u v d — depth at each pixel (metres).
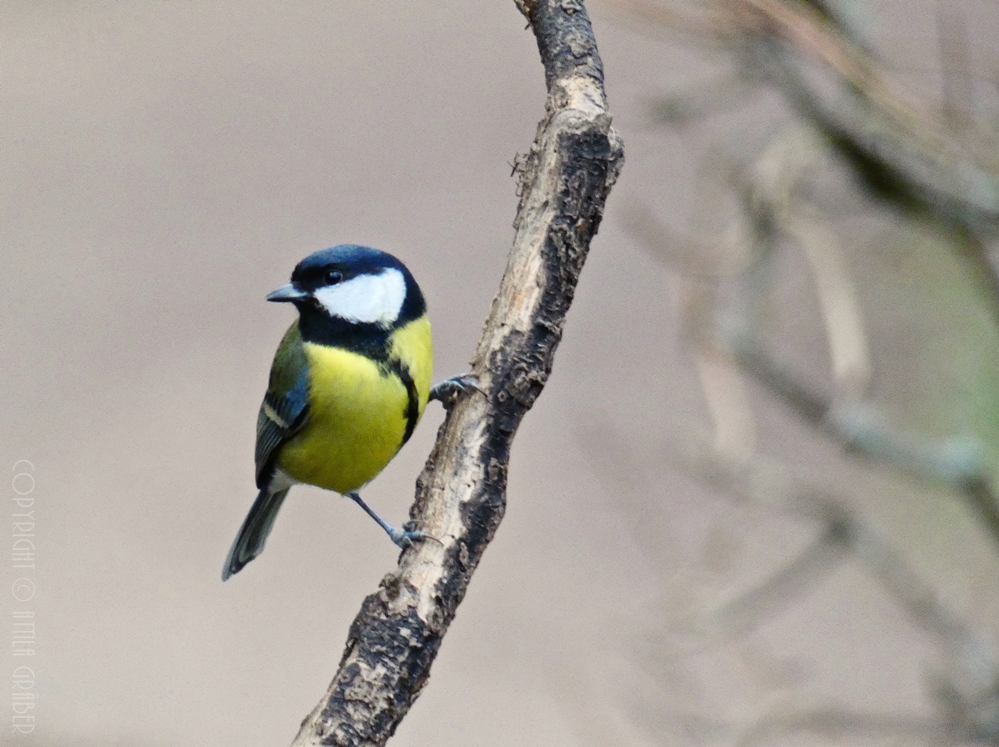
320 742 5.80
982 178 6.96
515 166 6.55
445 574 6.13
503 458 6.31
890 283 8.84
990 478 7.93
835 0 6.77
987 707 7.78
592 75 6.44
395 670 5.93
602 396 15.38
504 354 6.32
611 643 11.07
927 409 8.67
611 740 9.84
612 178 6.32
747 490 8.16
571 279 6.34
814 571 10.79
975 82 7.43
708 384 8.27
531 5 6.62
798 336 9.67
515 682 13.32
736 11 6.04
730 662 9.48
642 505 12.19
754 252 8.58
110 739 12.73
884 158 7.03
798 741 9.47
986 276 7.38
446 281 16.30
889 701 11.74
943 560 9.32
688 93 8.91
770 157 8.66
